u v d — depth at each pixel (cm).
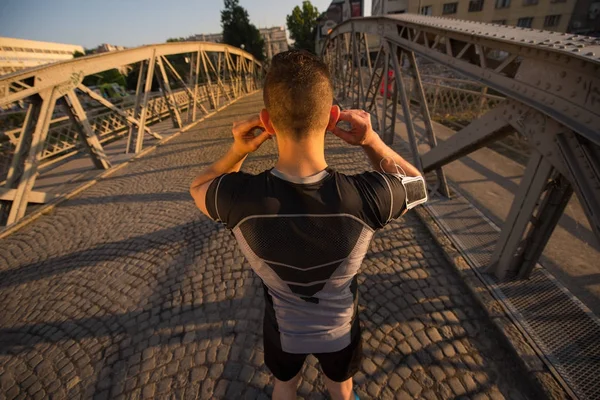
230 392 196
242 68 2008
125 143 918
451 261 279
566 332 201
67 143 823
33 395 208
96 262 346
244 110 1366
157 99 1277
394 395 184
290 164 77
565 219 321
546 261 269
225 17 3788
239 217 75
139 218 440
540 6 2367
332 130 90
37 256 374
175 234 383
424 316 233
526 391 180
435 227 331
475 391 182
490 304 229
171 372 212
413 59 401
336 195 73
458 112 741
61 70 568
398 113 890
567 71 157
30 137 515
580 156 158
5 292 315
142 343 237
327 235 73
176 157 739
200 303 271
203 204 83
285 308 91
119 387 205
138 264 334
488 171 452
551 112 168
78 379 214
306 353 95
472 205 366
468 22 298
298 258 76
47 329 261
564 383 174
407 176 87
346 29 837
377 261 297
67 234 420
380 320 234
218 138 884
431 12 2633
